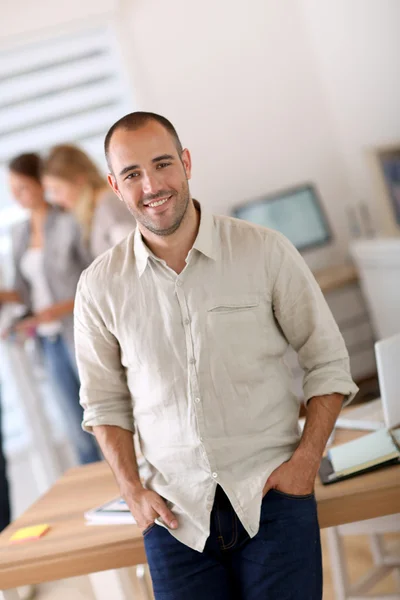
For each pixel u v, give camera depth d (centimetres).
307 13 440
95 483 224
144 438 173
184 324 165
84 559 183
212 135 439
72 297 382
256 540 161
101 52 420
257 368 166
